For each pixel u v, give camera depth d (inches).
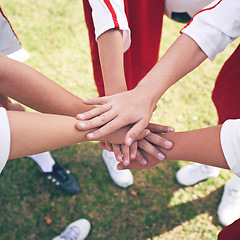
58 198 86.0
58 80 105.1
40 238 81.0
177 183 88.2
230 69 54.5
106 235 81.7
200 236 81.0
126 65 65.0
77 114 48.3
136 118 46.9
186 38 46.1
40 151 38.1
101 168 90.7
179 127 96.6
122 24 49.4
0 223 82.5
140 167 54.9
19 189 87.0
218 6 44.0
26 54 62.9
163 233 81.5
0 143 31.3
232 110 56.9
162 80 46.8
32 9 121.8
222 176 88.7
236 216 80.8
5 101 53.8
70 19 119.3
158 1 56.5
